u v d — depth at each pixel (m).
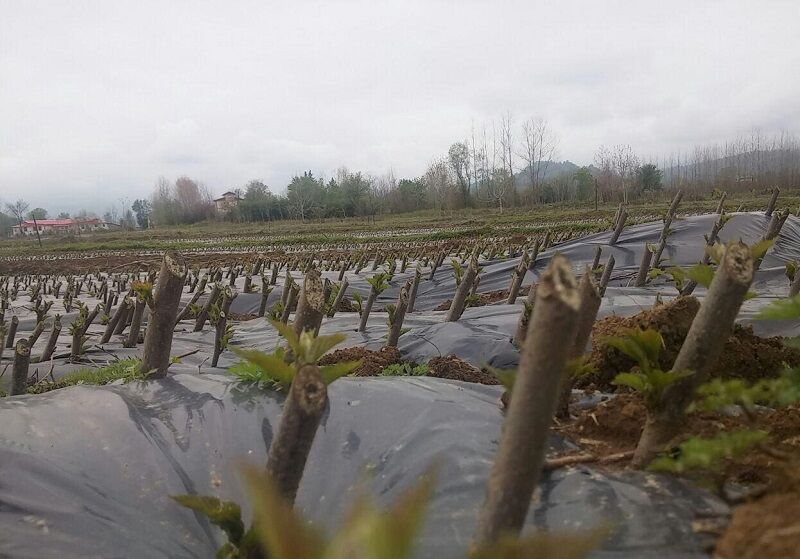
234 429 3.70
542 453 1.54
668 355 3.69
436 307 11.55
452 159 63.31
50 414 3.65
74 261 32.06
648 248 9.26
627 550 2.11
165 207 83.44
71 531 2.74
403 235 36.28
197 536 3.00
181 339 9.02
